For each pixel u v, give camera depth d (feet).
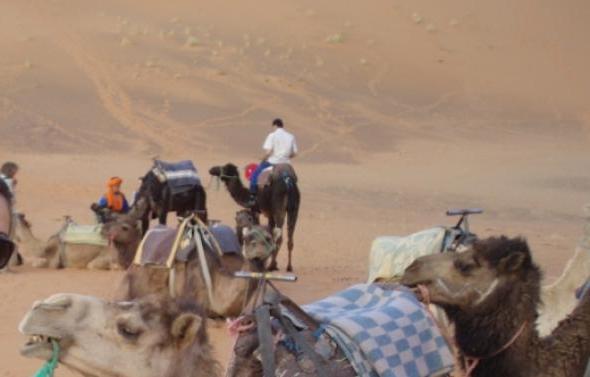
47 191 135.44
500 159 202.49
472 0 333.62
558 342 28.84
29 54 242.99
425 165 192.85
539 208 145.38
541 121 250.78
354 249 99.76
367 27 304.71
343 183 162.91
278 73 256.73
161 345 24.89
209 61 257.55
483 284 27.94
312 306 27.14
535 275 28.37
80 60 243.81
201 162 179.32
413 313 26.37
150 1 300.61
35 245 82.48
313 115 227.81
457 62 287.48
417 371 25.54
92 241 80.94
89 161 171.83
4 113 202.69
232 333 25.35
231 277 54.08
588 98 273.33
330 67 268.62
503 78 280.31
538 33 319.47
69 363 24.66
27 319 24.20
